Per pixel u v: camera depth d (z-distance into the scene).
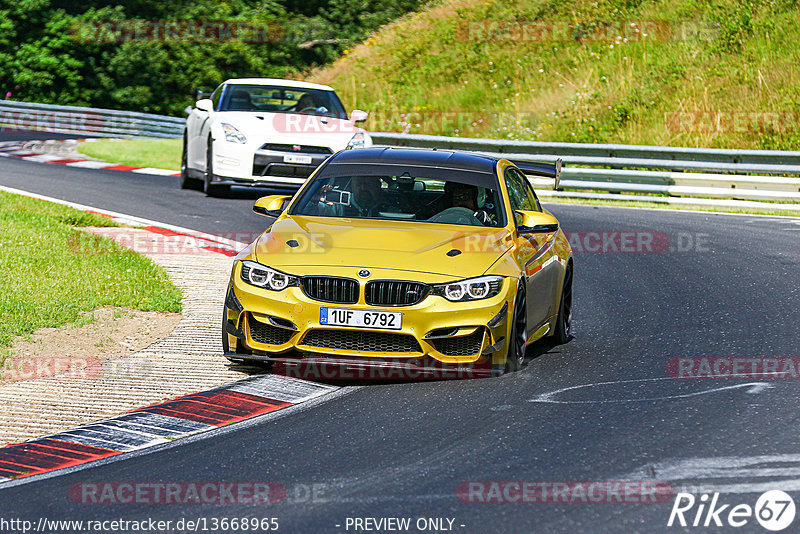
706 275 43.34
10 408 23.86
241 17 163.50
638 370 27.89
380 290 25.91
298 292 26.16
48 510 17.66
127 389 25.59
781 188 67.69
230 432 22.31
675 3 116.06
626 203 70.12
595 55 109.12
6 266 37.62
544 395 25.17
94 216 51.78
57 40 152.38
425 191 30.52
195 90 158.12
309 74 141.25
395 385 26.41
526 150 77.19
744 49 103.50
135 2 162.50
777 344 30.86
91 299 33.97
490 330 26.12
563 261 32.12
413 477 19.11
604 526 16.58
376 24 162.38
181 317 33.31
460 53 119.62
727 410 23.53
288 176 59.09
